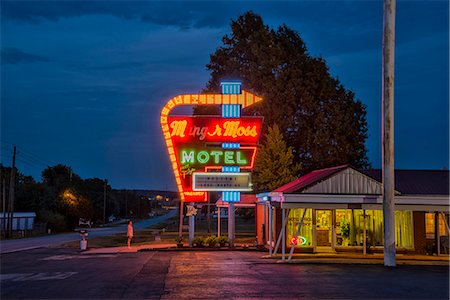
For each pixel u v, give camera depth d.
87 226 96.38
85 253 29.91
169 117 30.33
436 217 26.55
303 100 41.44
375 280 15.70
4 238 59.25
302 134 41.78
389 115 19.94
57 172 111.56
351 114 42.56
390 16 19.86
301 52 43.81
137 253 28.44
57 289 14.23
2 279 17.09
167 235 57.53
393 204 19.92
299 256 24.17
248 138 30.47
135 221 140.62
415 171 30.16
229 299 12.27
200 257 24.09
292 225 26.91
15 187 82.25
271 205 24.22
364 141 43.25
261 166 36.31
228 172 30.28
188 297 12.59
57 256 28.17
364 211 25.12
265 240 30.25
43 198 83.81
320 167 41.44
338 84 43.56
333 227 26.61
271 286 14.29
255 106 40.81
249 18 44.88
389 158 19.92
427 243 26.52
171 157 30.36
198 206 33.16
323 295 12.82
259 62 42.56
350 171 25.66
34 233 70.00
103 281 15.73
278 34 44.12
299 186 26.06
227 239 31.31
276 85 41.16
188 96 30.38
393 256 19.69
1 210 76.00
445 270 18.64
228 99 30.55
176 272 17.66
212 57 45.72
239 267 19.19
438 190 27.81
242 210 45.81
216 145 30.48
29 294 13.42
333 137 41.56
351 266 19.72
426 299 12.38
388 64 19.91
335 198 22.52
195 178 30.02
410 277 16.53
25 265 22.67
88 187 120.81
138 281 15.55
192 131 30.44
